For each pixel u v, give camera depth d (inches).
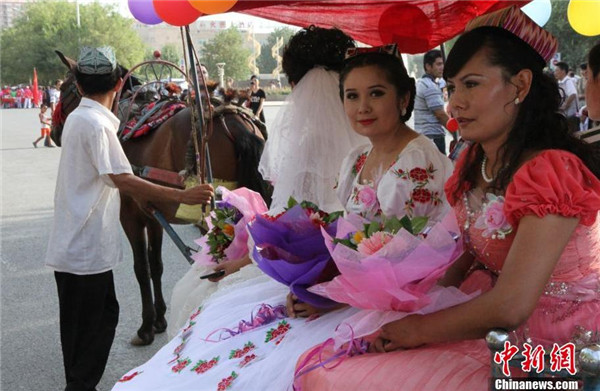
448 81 61.5
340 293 63.1
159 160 159.8
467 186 63.9
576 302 58.2
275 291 85.1
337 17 114.0
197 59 130.2
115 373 151.3
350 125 91.9
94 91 123.4
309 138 91.1
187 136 155.3
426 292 60.8
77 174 122.0
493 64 57.1
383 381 56.5
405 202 77.0
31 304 197.2
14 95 1298.0
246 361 70.5
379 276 58.7
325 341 66.1
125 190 121.9
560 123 58.7
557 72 298.4
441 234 59.2
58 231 123.3
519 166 57.8
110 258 126.2
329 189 91.9
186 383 70.4
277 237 76.2
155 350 163.3
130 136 164.1
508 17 57.4
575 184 52.7
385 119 80.8
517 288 52.6
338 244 60.9
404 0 110.1
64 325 126.9
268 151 103.2
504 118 58.1
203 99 159.9
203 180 132.7
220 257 102.0
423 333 58.3
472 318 54.9
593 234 56.2
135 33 1083.3
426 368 57.0
